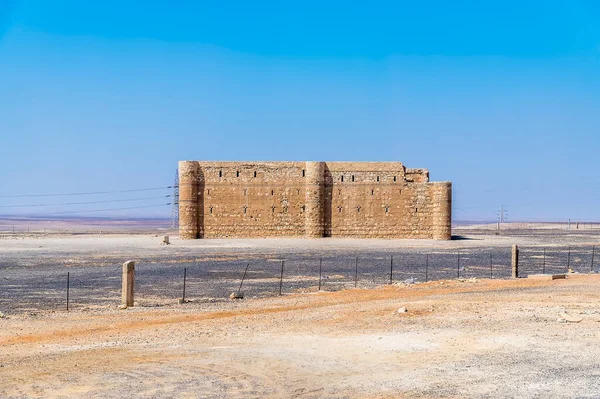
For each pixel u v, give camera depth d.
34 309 37.22
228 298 41.75
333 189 103.44
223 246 89.44
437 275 56.00
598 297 37.88
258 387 19.78
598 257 76.00
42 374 21.48
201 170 102.69
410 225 103.69
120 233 155.62
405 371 21.45
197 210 102.44
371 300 38.84
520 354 23.59
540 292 40.78
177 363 22.81
